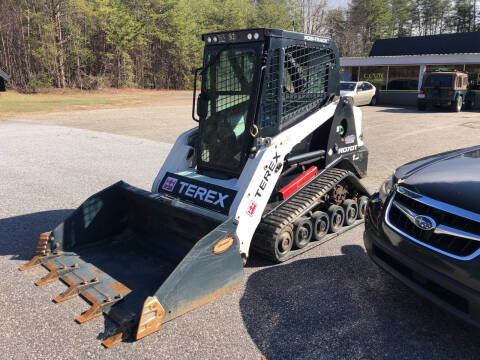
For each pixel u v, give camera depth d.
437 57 22.98
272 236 3.96
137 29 43.12
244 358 2.74
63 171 8.15
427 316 3.28
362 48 70.00
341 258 4.36
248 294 3.58
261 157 3.86
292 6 62.06
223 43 4.09
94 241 4.34
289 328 3.09
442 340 2.97
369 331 3.07
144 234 4.42
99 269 3.79
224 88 4.16
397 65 24.75
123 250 4.21
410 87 24.34
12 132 13.34
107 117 18.48
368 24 72.00
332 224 4.88
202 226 3.77
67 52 38.50
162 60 48.66
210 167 4.35
